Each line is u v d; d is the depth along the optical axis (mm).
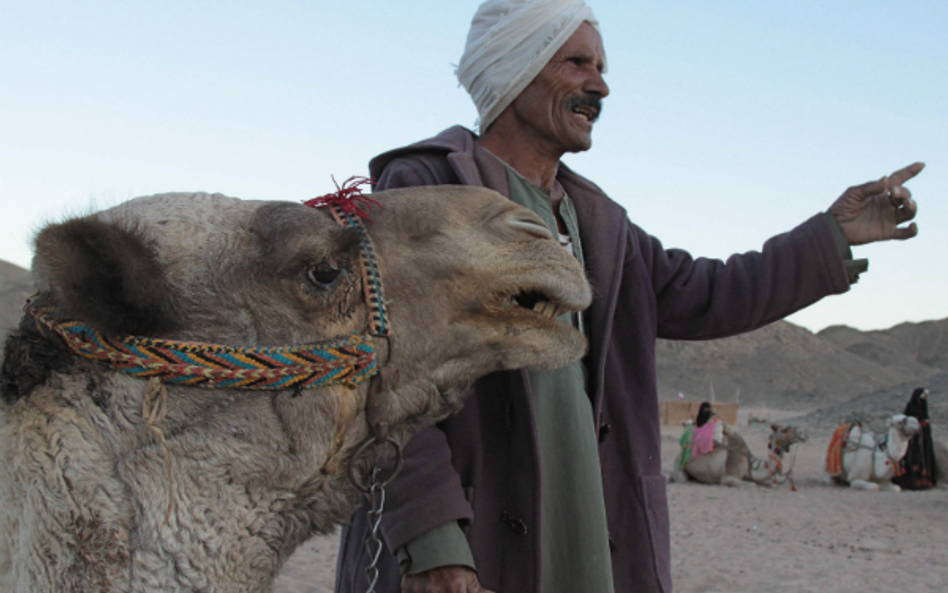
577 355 2525
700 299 3471
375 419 2330
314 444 2201
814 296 3432
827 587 7875
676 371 128750
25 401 2051
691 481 16312
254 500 2150
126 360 2041
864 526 11336
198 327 2148
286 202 2352
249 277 2205
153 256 2121
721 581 8086
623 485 3119
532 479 2803
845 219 3428
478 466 2875
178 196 2328
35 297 2162
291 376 2150
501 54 3289
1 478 2070
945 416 30938
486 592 2623
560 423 2932
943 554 9500
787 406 115188
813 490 15422
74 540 1979
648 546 3051
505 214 2537
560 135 3285
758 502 13578
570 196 3395
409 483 2600
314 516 2305
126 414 2059
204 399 2109
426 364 2402
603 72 3523
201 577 2057
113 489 2025
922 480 15680
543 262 2455
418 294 2385
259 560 2168
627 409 3174
